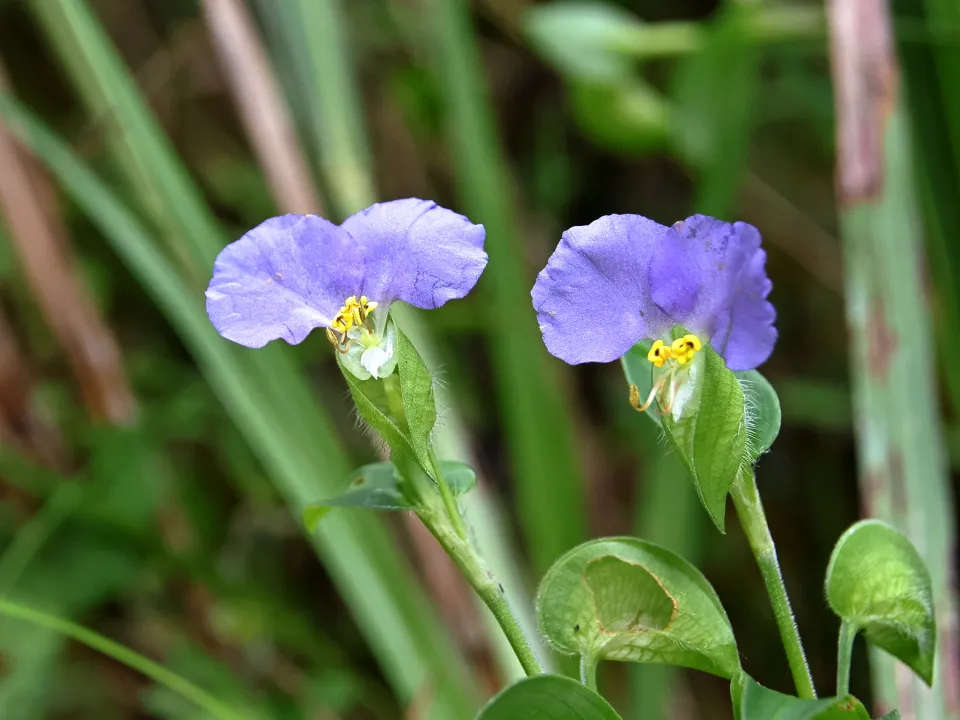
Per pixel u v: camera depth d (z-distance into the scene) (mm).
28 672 518
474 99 566
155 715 570
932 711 415
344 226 342
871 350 442
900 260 446
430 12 569
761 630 605
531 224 738
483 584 341
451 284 341
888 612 345
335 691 559
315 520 355
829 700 325
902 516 434
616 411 678
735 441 333
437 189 754
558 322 337
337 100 535
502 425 693
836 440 644
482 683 527
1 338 581
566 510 553
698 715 604
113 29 731
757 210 706
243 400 476
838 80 461
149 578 575
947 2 517
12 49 713
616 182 747
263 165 542
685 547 540
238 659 580
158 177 499
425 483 345
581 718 327
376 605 472
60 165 490
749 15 566
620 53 622
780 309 702
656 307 337
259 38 606
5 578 524
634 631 340
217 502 631
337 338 341
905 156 456
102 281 667
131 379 659
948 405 622
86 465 594
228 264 341
